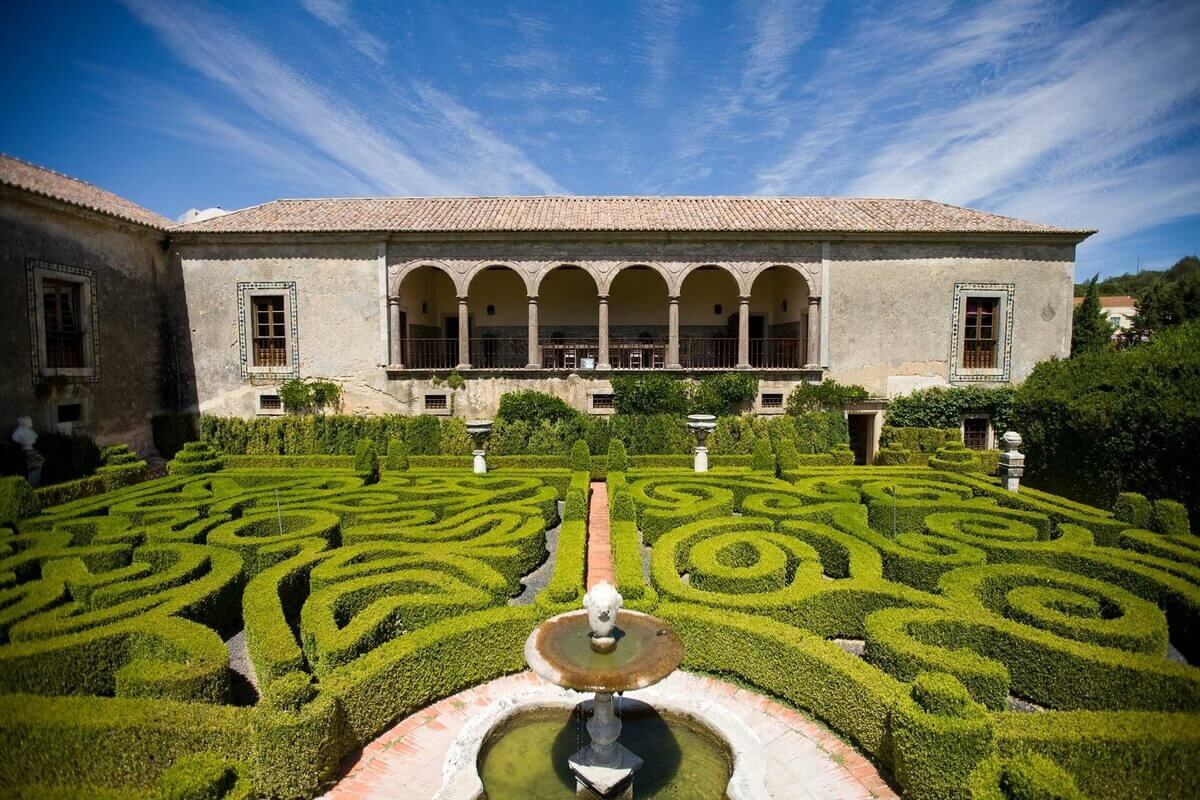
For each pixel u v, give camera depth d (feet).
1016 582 28.60
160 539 34.71
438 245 75.31
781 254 75.66
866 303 76.02
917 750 17.35
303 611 25.45
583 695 22.33
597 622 18.38
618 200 86.58
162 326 73.00
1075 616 25.53
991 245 75.82
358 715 20.74
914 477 55.21
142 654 23.45
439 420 71.67
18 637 23.02
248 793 16.67
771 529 37.06
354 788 18.97
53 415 57.00
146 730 18.01
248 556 33.12
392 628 25.43
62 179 70.28
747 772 18.13
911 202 86.84
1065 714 18.17
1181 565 30.04
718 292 90.68
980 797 15.44
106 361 63.77
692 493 48.21
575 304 91.25
